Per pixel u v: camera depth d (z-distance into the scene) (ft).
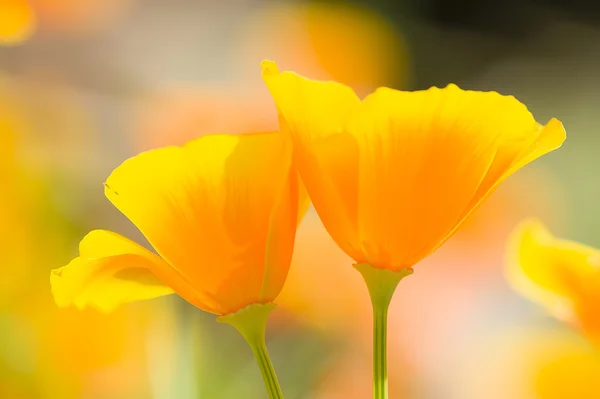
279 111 1.54
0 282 2.17
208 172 1.54
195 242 1.54
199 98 2.59
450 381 2.67
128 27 3.93
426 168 1.53
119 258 1.53
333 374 2.50
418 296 2.80
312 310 2.53
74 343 2.12
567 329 2.45
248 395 2.35
